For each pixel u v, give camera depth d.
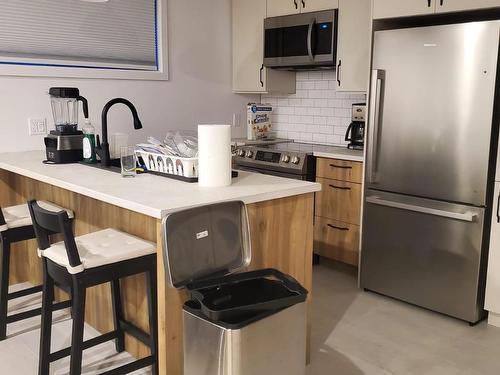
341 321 3.01
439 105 2.91
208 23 4.44
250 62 4.52
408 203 3.14
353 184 3.62
